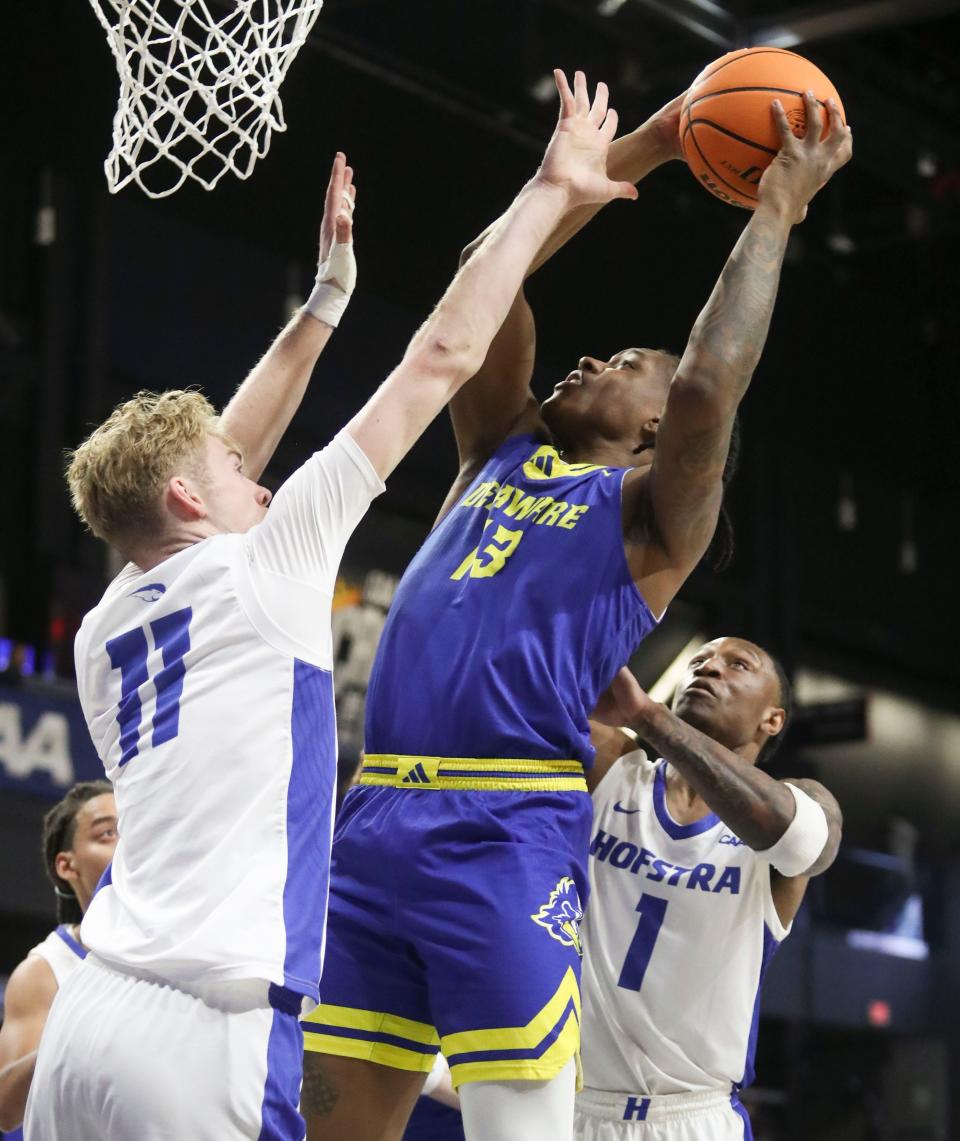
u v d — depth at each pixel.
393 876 3.38
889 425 15.88
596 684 3.51
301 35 3.97
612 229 12.74
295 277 16.94
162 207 10.17
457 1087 3.27
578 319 12.54
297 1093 2.87
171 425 3.21
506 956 3.22
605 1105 4.58
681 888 4.59
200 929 2.80
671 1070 4.55
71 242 14.88
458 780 3.39
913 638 22.53
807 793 4.61
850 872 20.08
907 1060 20.88
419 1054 3.44
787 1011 18.42
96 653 3.18
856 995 19.44
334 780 3.04
